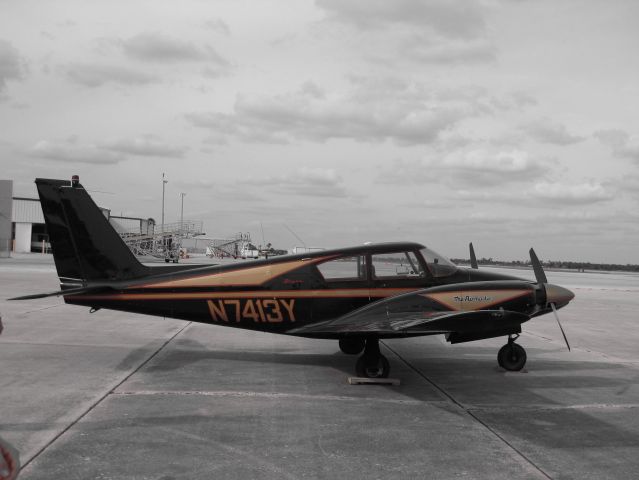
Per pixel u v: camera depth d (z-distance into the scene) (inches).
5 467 85.2
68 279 302.4
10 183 1638.8
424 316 260.2
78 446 170.7
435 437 189.2
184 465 158.1
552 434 195.0
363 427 198.5
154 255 1963.6
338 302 298.2
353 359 330.0
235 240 2464.3
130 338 383.6
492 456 171.8
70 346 344.5
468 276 311.1
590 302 796.6
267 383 263.6
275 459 164.7
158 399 227.8
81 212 301.4
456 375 294.2
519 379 287.3
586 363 336.8
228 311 298.4
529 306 282.5
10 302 572.4
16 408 209.0
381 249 305.0
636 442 187.5
